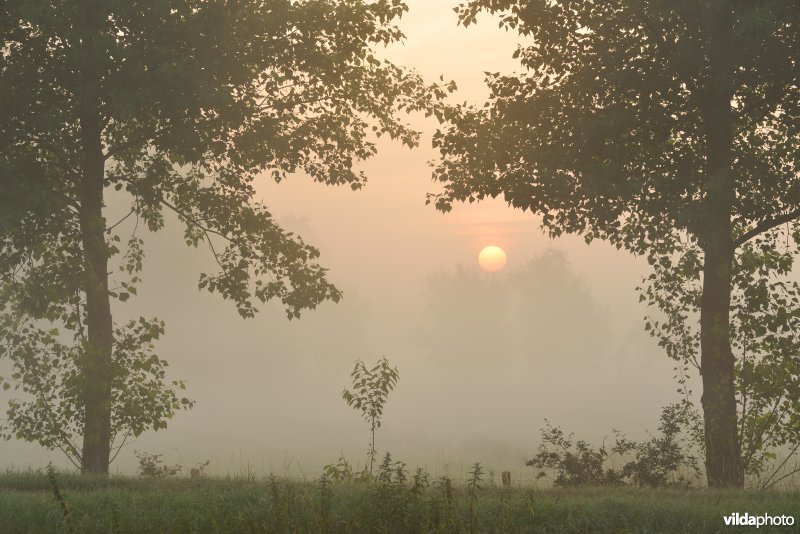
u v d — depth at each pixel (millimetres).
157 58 18969
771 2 16391
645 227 22812
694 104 19875
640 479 18812
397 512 10109
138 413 20750
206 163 24359
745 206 19734
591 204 20594
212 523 10406
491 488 15469
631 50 19719
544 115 20891
